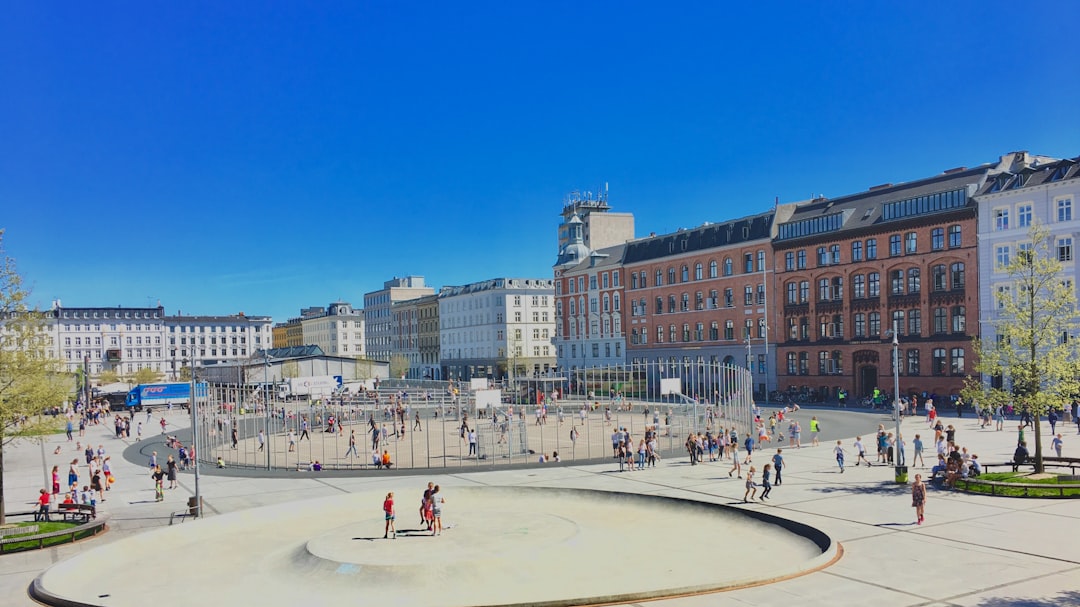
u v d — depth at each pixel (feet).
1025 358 124.26
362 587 73.00
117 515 116.88
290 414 255.70
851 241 278.87
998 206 230.48
